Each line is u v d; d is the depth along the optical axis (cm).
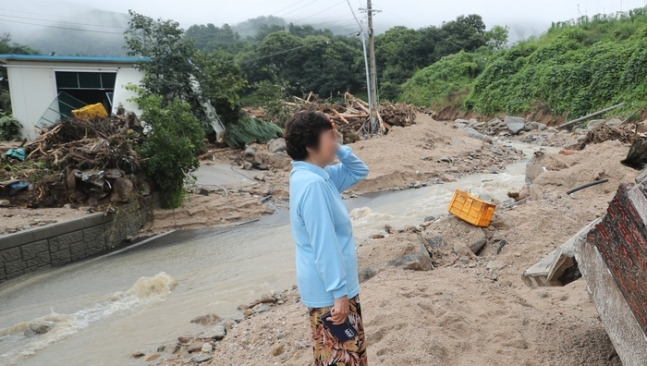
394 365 365
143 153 1280
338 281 252
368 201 1541
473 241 733
